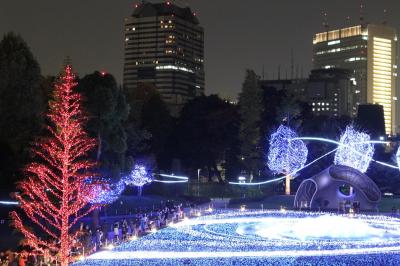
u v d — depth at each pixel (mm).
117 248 43594
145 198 91875
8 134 56625
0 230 49562
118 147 59969
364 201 75750
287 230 55438
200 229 56406
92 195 41500
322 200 76875
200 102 123500
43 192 40188
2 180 54281
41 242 36375
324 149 107625
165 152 120688
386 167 104812
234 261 37719
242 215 70875
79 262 37031
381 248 43250
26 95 58125
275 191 107812
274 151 93562
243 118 103562
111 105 58844
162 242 46938
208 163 121188
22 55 60156
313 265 36438
